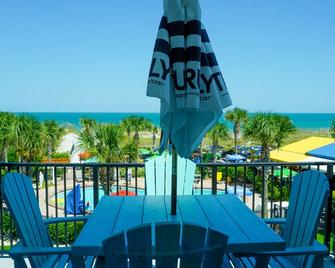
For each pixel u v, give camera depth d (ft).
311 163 10.78
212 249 4.35
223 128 76.84
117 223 6.24
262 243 5.30
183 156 6.81
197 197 8.36
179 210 7.16
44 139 57.77
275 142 52.34
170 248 4.43
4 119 54.13
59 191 47.73
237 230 5.87
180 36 6.43
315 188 6.97
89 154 43.68
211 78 6.66
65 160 73.20
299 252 5.65
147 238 4.42
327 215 10.66
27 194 7.38
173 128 6.73
